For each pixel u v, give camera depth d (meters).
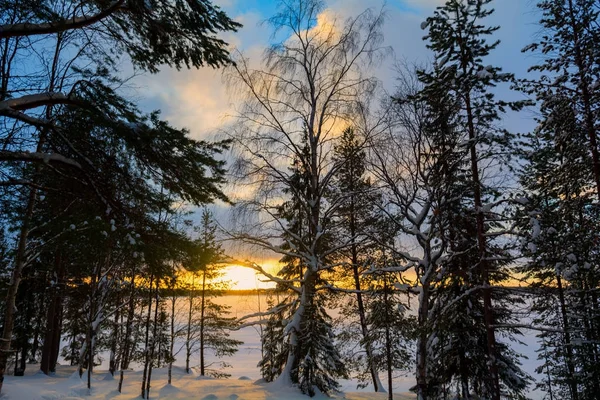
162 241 8.27
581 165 13.62
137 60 9.00
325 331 19.67
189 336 28.72
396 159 14.32
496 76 11.45
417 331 12.90
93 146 7.93
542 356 19.19
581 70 12.95
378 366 18.25
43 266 22.66
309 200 18.41
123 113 7.59
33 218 10.31
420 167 13.53
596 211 14.47
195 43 8.38
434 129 12.91
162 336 21.94
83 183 8.02
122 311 26.14
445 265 13.91
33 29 6.93
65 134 7.97
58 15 6.88
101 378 24.00
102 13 7.15
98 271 20.80
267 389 18.58
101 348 28.92
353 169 20.33
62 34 8.98
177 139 7.43
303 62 16.91
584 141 13.34
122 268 20.52
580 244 13.70
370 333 18.00
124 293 26.52
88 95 7.75
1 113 6.69
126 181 8.05
